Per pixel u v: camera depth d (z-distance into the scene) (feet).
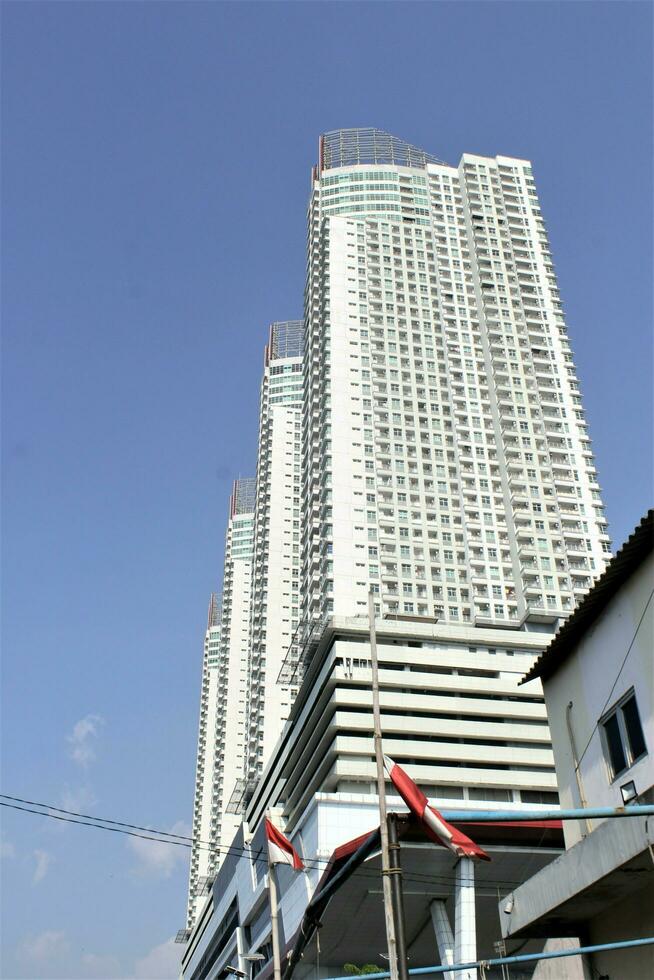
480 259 498.28
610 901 73.41
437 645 350.02
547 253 513.04
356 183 529.45
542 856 176.45
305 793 337.72
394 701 322.34
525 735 320.70
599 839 68.95
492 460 437.99
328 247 493.36
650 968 69.56
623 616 83.82
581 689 90.84
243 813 537.65
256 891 338.95
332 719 318.65
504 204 524.52
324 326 468.75
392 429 438.40
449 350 470.80
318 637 375.25
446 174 538.88
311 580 400.47
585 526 420.77
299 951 82.28
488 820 53.93
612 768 84.74
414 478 425.69
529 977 197.06
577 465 438.40
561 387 464.24
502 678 334.85
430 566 401.08
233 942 401.70
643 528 77.87
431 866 173.27
